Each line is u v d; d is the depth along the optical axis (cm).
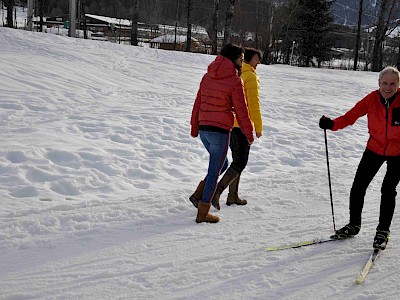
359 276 356
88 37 4647
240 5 4441
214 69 451
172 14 6419
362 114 427
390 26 3888
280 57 4781
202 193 464
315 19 4597
